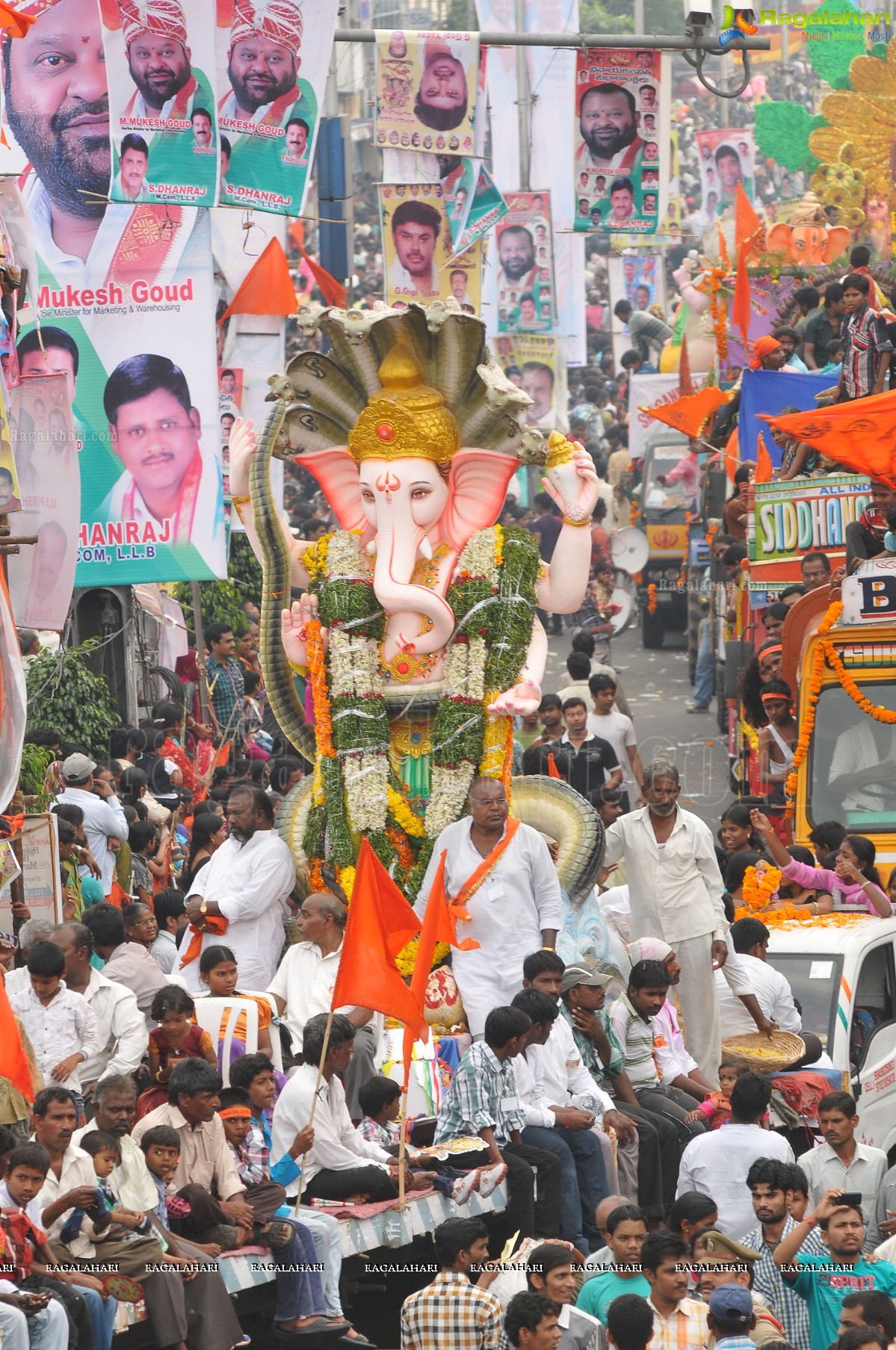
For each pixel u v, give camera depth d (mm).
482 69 57594
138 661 50594
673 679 75500
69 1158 22797
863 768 41719
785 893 38281
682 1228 24766
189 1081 24141
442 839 30562
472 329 33344
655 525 81062
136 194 41875
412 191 57719
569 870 32438
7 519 29562
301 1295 23969
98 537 43688
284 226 56594
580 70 57156
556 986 28125
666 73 57375
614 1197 24531
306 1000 29234
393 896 24953
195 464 43500
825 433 42250
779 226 62844
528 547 33656
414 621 33188
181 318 43312
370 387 34250
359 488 34375
